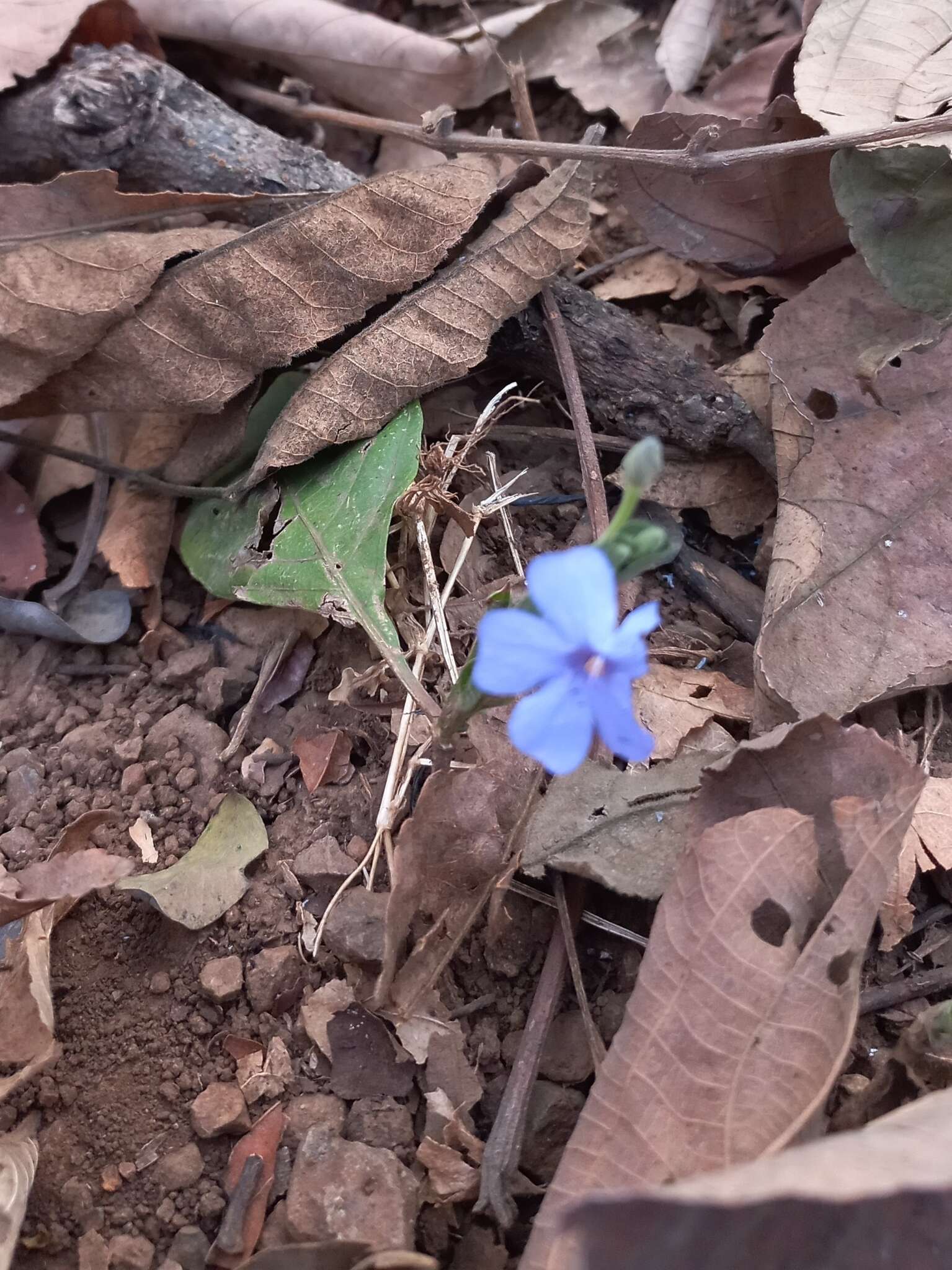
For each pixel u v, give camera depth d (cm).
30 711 19
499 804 15
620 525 11
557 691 10
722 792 14
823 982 12
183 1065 15
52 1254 13
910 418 17
